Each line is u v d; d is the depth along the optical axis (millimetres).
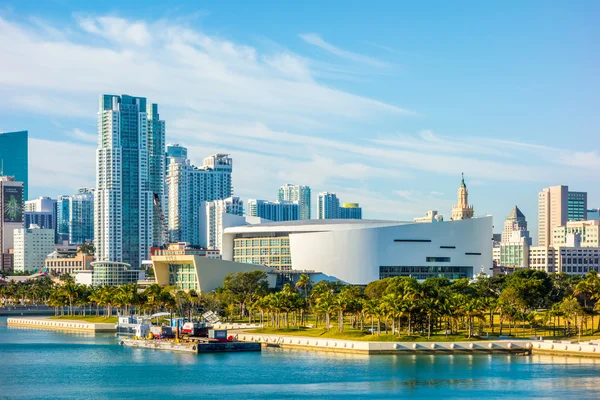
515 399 191000
